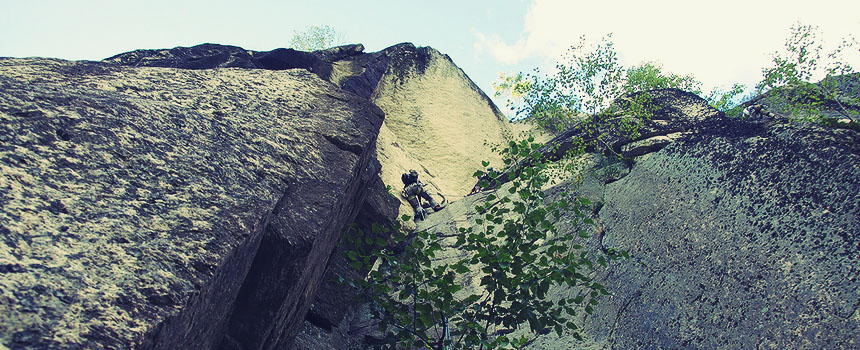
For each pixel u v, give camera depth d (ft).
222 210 10.70
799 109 25.54
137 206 9.62
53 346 6.70
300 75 21.91
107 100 11.89
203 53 37.55
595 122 33.76
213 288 9.44
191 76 18.71
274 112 17.66
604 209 25.23
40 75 15.85
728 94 40.06
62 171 9.43
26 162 9.15
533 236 14.98
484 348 18.45
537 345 18.95
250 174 12.82
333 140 17.06
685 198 21.44
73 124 10.50
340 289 21.26
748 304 15.39
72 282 7.62
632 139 30.27
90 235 8.53
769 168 19.39
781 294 14.87
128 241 8.79
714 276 17.06
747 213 18.40
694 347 15.60
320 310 20.04
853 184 16.15
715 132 24.03
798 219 16.57
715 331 15.52
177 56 36.11
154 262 8.66
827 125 20.71
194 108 15.83
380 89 54.39
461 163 50.75
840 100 29.01
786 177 18.43
